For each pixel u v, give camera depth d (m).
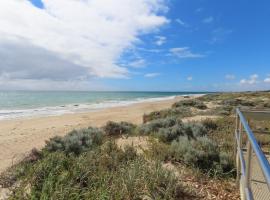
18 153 9.26
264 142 7.12
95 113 26.44
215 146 6.16
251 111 4.68
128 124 13.05
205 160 5.35
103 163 5.43
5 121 20.61
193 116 15.76
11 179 5.52
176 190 4.09
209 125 10.12
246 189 2.79
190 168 5.23
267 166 1.61
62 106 39.16
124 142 8.52
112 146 6.82
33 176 4.52
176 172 5.05
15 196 3.98
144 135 10.05
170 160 5.77
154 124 10.66
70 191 3.81
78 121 20.11
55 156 5.45
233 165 5.19
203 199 3.99
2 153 9.40
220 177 4.86
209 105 26.80
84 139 8.88
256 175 4.30
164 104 40.19
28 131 15.51
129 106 37.16
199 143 6.31
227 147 6.66
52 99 65.75
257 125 9.47
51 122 19.78
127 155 5.98
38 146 10.71
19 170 5.84
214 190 4.31
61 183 4.06
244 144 6.27
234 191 4.29
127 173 4.40
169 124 10.63
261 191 3.72
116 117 22.17
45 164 4.88
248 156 2.83
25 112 28.94
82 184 4.37
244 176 3.12
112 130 11.41
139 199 3.86
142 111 27.67
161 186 4.12
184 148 5.86
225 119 11.38
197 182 4.62
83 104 44.62
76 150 7.73
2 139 12.66
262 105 23.12
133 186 4.00
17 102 50.56
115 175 4.55
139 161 4.91
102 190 3.84
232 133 8.30
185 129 8.69
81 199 3.74
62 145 7.93
